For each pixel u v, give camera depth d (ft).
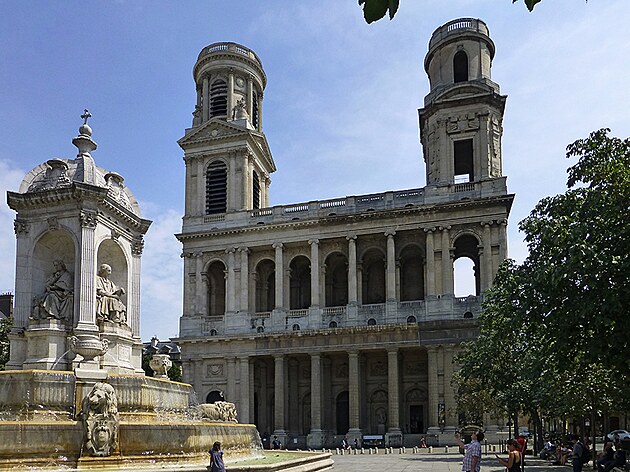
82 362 89.97
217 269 306.55
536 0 24.93
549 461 162.20
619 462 98.48
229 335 280.51
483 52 286.66
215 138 299.79
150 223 116.98
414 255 286.87
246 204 295.28
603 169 86.48
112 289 106.83
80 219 101.24
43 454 73.72
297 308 300.81
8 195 102.32
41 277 103.50
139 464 79.71
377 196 279.28
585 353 83.76
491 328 165.78
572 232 81.00
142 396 92.99
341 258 298.97
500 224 258.16
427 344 253.03
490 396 193.36
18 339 99.35
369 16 24.27
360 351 265.34
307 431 285.23
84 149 107.04
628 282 74.59
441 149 275.39
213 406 123.13
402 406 269.85
